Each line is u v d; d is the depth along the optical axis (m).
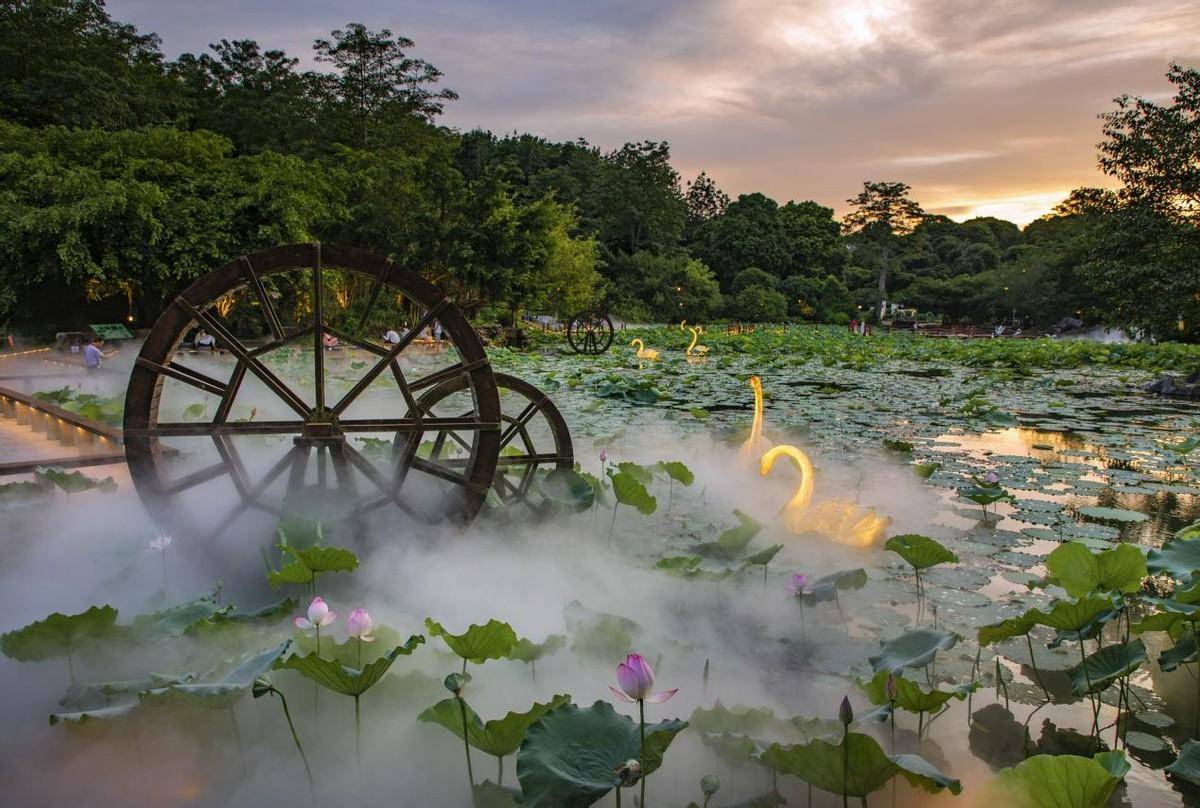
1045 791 1.64
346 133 43.06
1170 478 6.53
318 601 2.38
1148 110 15.85
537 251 28.38
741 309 65.94
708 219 91.06
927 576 4.00
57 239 19.94
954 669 2.93
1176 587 3.93
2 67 28.67
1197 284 15.57
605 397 11.73
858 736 1.77
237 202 22.38
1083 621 2.60
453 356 19.36
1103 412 11.06
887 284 87.44
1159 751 2.36
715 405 11.24
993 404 11.62
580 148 73.62
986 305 66.75
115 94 29.91
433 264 28.44
